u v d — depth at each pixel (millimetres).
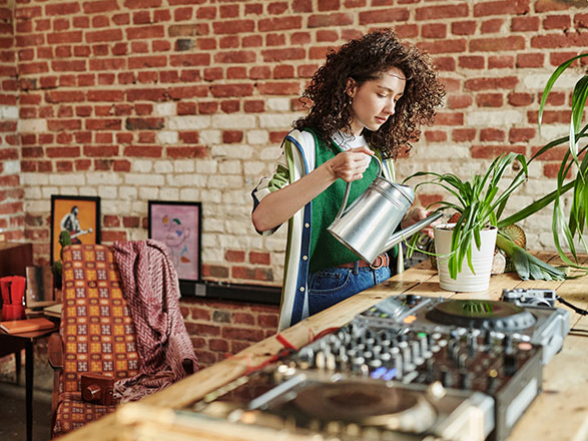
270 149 3586
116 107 3912
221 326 3771
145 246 3029
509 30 3096
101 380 2518
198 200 3768
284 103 3529
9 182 4148
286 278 2018
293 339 1502
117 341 2875
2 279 3170
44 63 4078
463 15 3162
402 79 1965
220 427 888
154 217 3869
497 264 2230
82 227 4051
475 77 3174
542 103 2125
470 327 1364
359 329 1353
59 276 3463
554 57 3035
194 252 3789
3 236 4113
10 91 4125
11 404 3609
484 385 1021
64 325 2855
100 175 3996
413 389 1002
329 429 872
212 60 3658
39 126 4129
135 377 2639
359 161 1691
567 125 3049
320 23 3414
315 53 3441
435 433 854
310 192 1752
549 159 3090
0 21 4066
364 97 1969
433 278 2219
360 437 850
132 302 2945
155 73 3797
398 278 2223
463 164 3234
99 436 984
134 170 3908
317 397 973
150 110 3832
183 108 3750
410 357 1165
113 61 3889
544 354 1284
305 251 2006
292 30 3471
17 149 4188
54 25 4020
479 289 2006
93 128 3984
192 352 2785
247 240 3678
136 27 3811
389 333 1324
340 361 1153
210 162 3723
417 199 3322
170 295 2984
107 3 3867
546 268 2195
